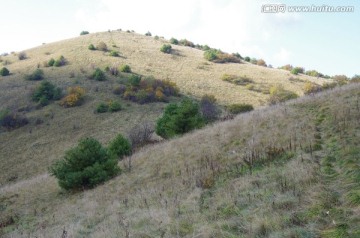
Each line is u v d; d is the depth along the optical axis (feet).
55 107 183.42
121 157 71.26
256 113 59.88
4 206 53.01
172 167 45.91
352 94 48.75
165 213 26.17
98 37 351.87
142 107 178.29
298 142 36.11
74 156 54.75
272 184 25.54
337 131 35.12
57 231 31.45
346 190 20.68
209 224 21.61
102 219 32.81
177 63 281.33
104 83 216.54
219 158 42.32
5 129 162.91
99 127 154.30
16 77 237.04
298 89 221.05
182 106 76.43
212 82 233.14
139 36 390.83
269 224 18.69
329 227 17.16
